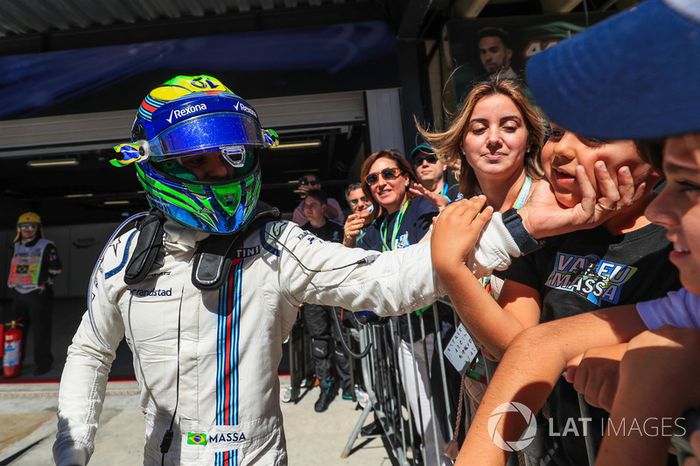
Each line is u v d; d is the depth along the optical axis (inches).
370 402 130.6
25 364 241.6
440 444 84.7
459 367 63.1
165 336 46.2
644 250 40.0
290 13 201.5
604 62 18.3
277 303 47.9
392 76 192.4
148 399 48.3
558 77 20.2
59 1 182.9
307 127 214.4
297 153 368.8
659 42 16.5
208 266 45.6
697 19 15.7
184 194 45.4
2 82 193.5
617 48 18.0
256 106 213.6
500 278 51.0
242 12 201.9
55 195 463.2
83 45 204.2
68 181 415.8
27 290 215.2
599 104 18.3
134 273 45.9
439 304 86.1
